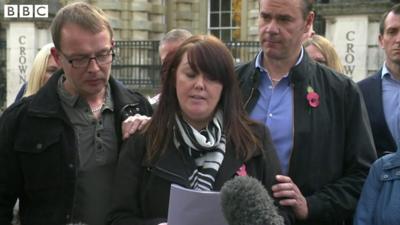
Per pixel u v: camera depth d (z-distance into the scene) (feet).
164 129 9.59
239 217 6.00
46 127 10.27
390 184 11.08
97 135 10.58
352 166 11.59
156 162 9.47
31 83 16.47
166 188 9.36
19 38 53.67
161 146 9.53
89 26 9.76
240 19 67.97
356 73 41.93
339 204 11.08
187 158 9.37
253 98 11.85
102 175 10.50
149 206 9.50
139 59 57.62
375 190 11.23
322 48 17.31
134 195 9.67
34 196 10.41
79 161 10.39
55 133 10.23
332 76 11.86
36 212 10.41
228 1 68.74
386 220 10.91
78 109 10.53
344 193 11.21
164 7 68.49
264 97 11.80
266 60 11.86
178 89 9.39
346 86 11.76
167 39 19.88
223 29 69.15
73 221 10.23
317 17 44.78
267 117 11.58
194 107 9.26
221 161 9.36
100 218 10.38
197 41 9.52
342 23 42.19
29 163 10.27
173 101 9.66
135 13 65.57
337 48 42.39
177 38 19.63
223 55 9.47
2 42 58.18
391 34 14.87
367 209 11.16
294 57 11.62
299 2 11.10
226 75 9.51
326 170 11.33
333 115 11.52
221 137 9.56
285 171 11.30
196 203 8.38
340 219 11.27
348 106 11.66
